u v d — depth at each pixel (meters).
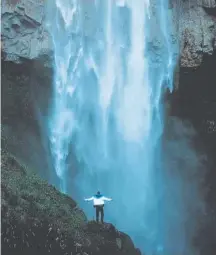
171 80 29.81
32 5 27.83
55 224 19.70
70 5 28.55
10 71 28.27
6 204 19.23
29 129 29.27
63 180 29.92
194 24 29.03
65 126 29.81
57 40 28.41
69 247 18.98
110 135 30.44
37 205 20.45
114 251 19.81
